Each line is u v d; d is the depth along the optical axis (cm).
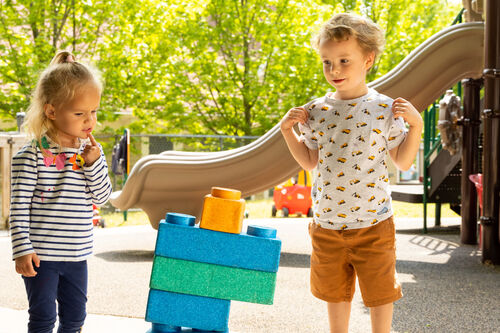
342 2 1684
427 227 885
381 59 1655
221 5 1575
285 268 548
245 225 902
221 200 245
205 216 245
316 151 272
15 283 480
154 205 642
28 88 1320
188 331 252
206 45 1596
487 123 547
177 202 638
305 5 1606
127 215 1160
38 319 236
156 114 1595
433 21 1728
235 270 245
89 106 247
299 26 1578
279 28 1600
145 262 590
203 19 1597
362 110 252
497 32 529
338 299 256
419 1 1683
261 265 244
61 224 240
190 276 244
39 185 240
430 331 336
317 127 261
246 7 1577
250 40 1636
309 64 1577
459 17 721
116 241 754
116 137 1179
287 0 1584
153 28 1477
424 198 818
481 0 595
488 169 552
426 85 588
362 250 248
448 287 458
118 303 409
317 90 1606
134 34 1445
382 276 245
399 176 1928
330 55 247
